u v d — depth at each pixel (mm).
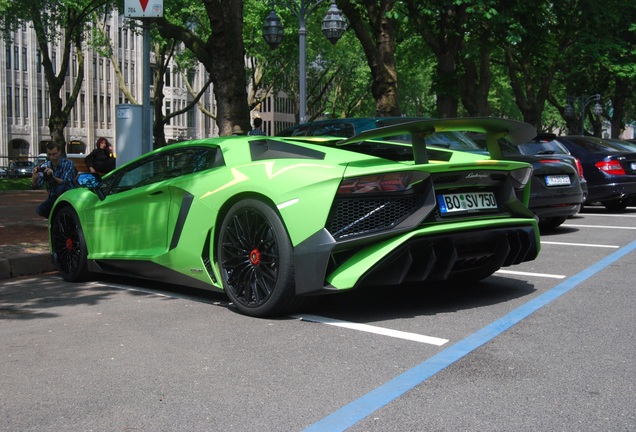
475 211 5305
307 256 4840
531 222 5605
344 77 56844
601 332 4605
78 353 4367
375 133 4984
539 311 5227
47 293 6516
